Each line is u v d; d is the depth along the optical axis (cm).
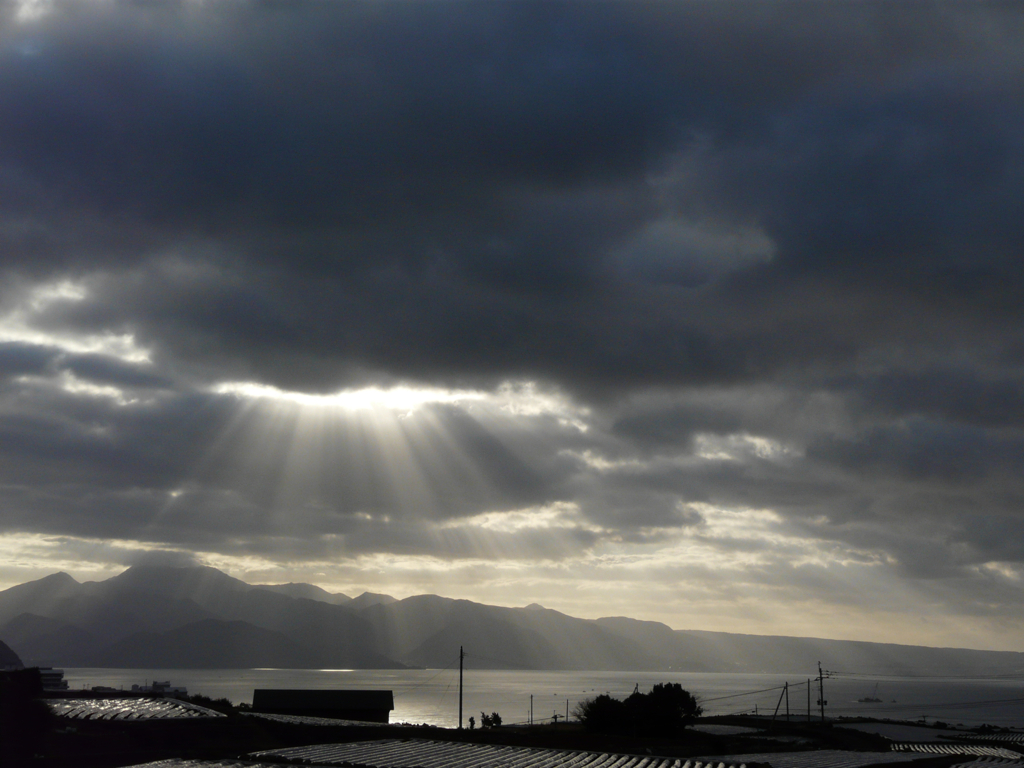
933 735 12369
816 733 11294
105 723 6625
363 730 7638
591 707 9644
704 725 12319
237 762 5434
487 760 6038
